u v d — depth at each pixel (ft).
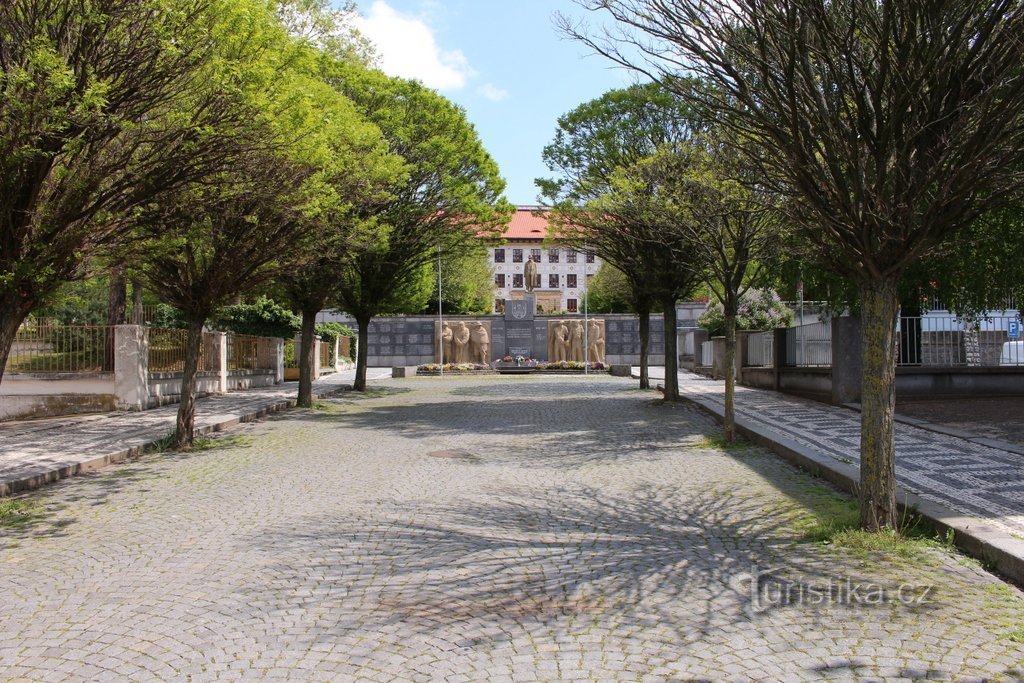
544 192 65.92
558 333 141.69
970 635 14.38
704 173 42.45
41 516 25.50
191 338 42.55
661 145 53.88
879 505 21.25
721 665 13.28
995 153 19.47
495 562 19.48
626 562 19.39
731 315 41.52
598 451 39.27
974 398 55.16
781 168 21.98
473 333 139.44
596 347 140.97
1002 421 43.80
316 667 13.34
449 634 14.78
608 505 26.22
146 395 60.80
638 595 16.89
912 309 60.90
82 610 16.33
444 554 20.22
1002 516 21.95
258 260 43.47
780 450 36.91
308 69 33.71
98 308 95.86
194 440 43.34
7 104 23.00
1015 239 44.83
